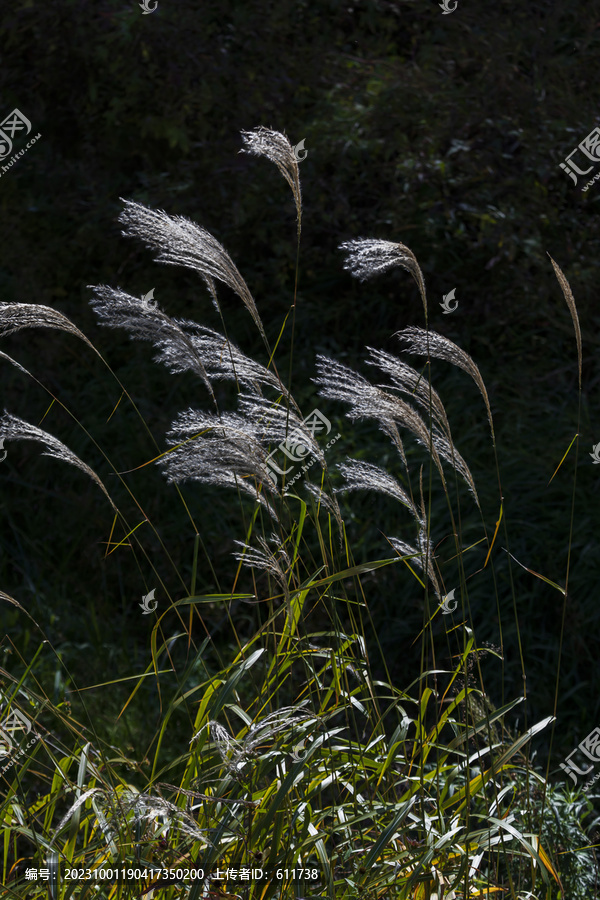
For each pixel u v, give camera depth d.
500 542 4.62
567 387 5.36
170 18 6.10
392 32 7.03
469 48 6.26
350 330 5.80
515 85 5.96
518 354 5.54
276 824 2.14
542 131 5.80
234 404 5.38
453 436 5.17
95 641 4.43
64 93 6.50
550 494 4.82
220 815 2.32
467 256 5.73
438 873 2.27
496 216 5.46
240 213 5.72
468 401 5.36
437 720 2.62
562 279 2.61
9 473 5.33
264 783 2.47
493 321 5.57
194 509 4.98
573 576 4.48
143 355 5.66
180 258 2.54
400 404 2.41
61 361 5.75
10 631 4.48
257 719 2.47
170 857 2.33
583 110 5.95
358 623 4.50
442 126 5.86
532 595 4.41
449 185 5.74
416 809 2.59
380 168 5.94
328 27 6.75
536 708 4.16
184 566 4.82
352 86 6.21
